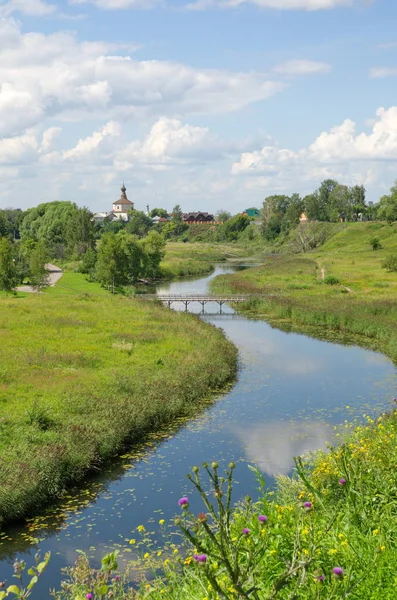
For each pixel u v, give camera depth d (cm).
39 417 2361
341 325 5384
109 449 2247
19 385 2894
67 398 2681
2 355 3591
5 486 1772
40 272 7862
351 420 2703
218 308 6994
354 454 1302
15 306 5731
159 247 11075
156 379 3108
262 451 2303
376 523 975
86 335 4328
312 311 5800
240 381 3472
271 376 3588
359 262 11125
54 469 1952
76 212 13538
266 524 745
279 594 754
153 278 10750
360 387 3322
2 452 2022
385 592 778
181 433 2541
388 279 8288
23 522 1734
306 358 4128
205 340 4281
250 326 5597
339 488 1187
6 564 1504
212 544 936
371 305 5800
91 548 1566
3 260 7306
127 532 1656
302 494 1014
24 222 18450
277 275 9450
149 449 2350
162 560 1448
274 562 830
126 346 3888
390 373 3666
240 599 625
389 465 1222
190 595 815
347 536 903
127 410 2570
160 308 6028
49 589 1373
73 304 6031
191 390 3070
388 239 14275
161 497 1892
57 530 1681
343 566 834
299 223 18000
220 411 2869
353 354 4275
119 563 1445
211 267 12750
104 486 1995
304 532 871
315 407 2928
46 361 3438
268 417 2766
